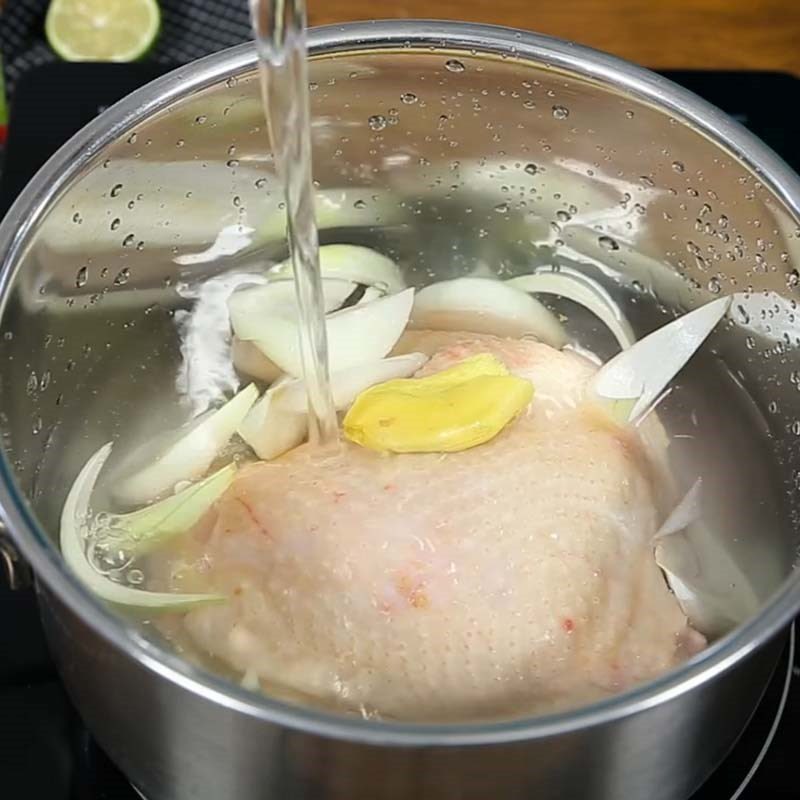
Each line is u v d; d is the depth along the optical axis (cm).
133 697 29
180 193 40
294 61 33
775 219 36
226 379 42
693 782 32
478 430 36
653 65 51
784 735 35
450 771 27
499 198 44
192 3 56
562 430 37
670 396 40
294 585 34
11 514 29
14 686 36
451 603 33
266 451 39
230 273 44
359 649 33
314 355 39
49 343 37
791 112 48
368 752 26
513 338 42
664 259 43
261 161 41
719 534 37
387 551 34
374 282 44
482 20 51
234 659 34
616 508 35
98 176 36
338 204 44
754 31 52
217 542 35
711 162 38
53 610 30
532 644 33
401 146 42
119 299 40
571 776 28
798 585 28
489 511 34
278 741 27
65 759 35
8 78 54
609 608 34
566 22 52
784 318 38
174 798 32
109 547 36
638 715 27
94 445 39
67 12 54
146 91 36
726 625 35
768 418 39
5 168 46
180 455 39
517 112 40
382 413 36
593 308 44
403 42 37
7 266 33
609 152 40
